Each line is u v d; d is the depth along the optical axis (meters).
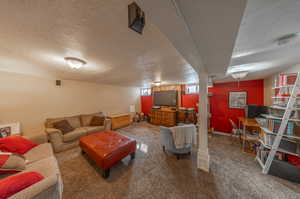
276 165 1.78
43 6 0.71
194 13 0.56
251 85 3.38
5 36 1.07
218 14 0.56
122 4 0.70
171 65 2.07
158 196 1.45
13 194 0.74
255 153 2.49
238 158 2.33
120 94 5.31
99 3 0.70
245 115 3.22
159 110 4.98
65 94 3.52
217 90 3.95
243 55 1.52
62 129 2.83
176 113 4.66
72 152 2.60
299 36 1.01
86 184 1.65
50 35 1.07
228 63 1.46
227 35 0.78
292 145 1.75
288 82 1.82
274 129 1.89
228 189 1.54
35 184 0.83
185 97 4.71
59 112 3.38
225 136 3.65
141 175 1.84
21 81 2.71
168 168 2.01
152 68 2.28
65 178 1.77
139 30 0.72
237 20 0.60
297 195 1.44
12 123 2.50
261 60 1.72
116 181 1.71
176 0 0.47
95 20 0.86
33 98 2.89
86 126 3.61
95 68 2.24
